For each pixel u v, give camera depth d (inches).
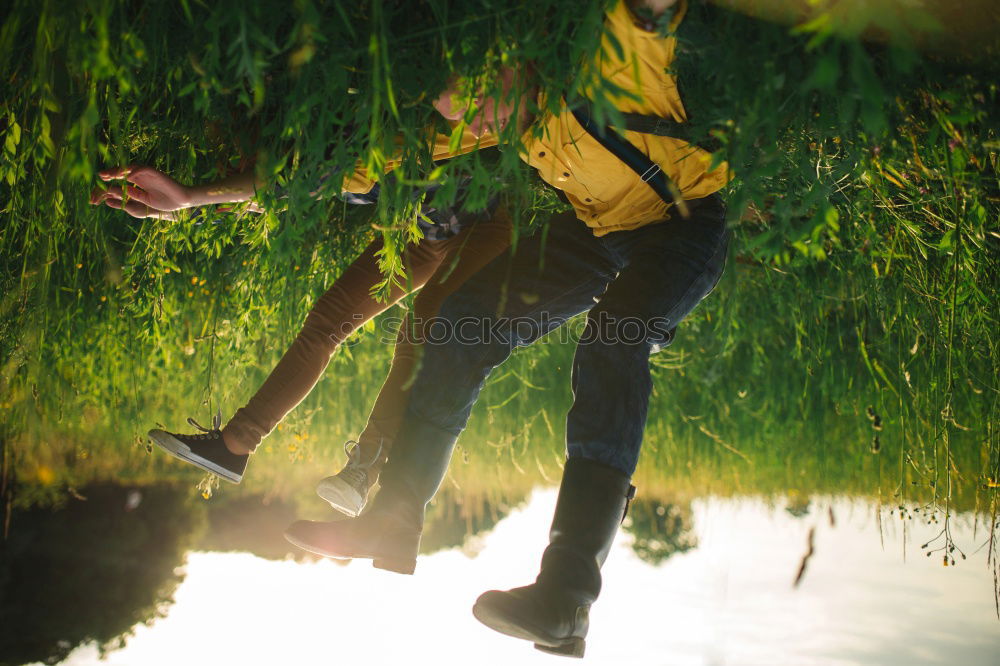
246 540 299.6
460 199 91.7
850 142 72.2
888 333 130.6
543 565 69.9
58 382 135.3
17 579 191.2
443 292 90.8
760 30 58.4
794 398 211.3
